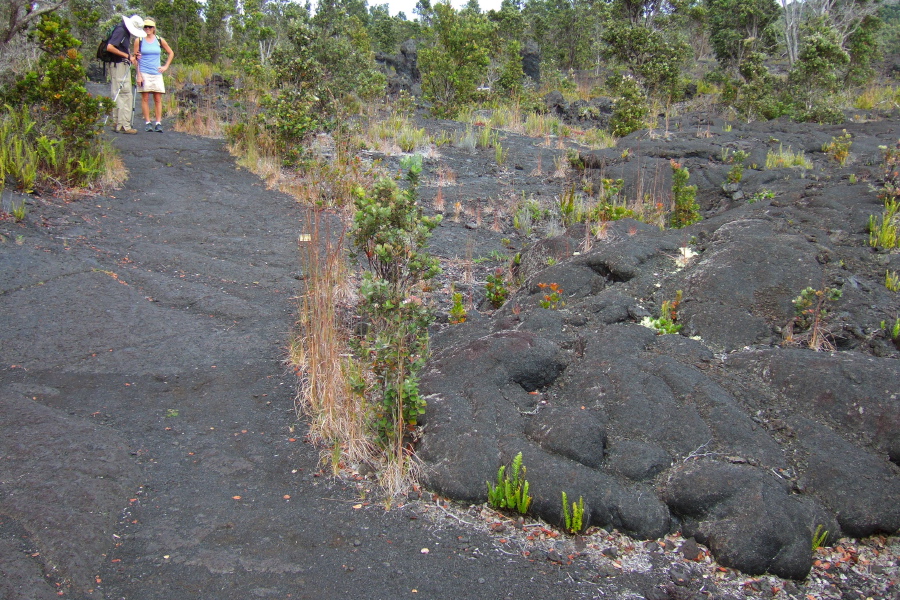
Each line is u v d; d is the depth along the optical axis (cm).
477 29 1739
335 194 858
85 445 344
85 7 1582
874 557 307
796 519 306
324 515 316
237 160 1002
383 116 1478
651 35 2073
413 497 332
